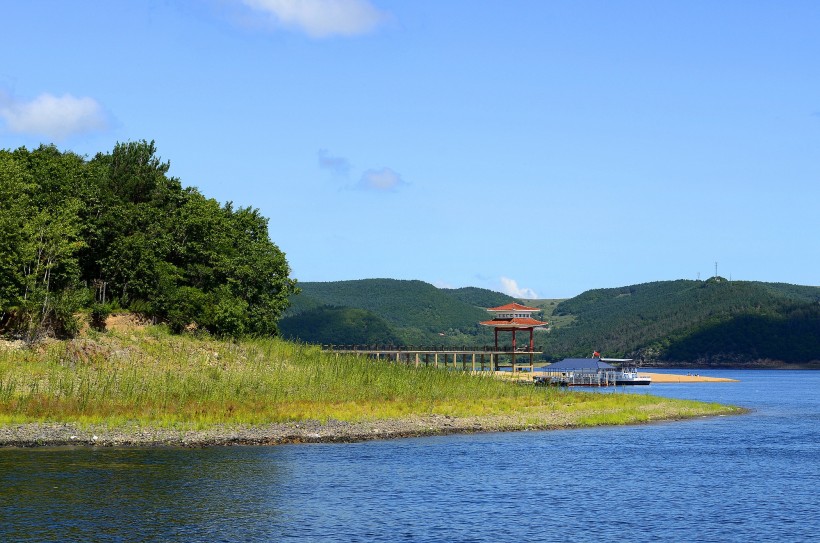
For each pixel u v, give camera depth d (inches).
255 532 1334.9
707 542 1321.4
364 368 3449.8
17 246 3174.2
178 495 1571.1
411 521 1424.7
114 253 3622.0
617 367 6924.2
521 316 6441.9
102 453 1975.9
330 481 1736.0
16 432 2153.1
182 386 2775.6
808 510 1541.6
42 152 3944.4
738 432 2795.3
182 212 3969.0
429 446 2253.9
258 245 4202.8
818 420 3326.8
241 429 2337.6
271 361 3447.3
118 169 4101.9
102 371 2920.8
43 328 3147.1
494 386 3671.3
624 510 1529.3
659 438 2573.8
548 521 1440.7
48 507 1451.8
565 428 2812.5
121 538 1284.4
